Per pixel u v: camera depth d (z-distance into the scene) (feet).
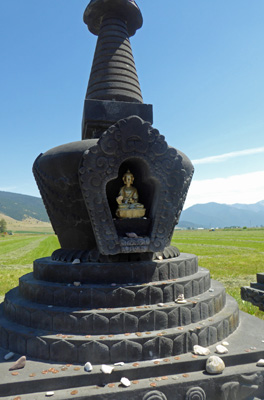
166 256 21.38
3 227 365.20
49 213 22.50
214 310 19.20
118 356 15.23
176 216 21.76
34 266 21.35
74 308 17.01
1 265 77.00
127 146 18.20
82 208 19.88
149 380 14.46
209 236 226.99
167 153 19.02
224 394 14.71
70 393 13.50
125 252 18.58
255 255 90.38
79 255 19.92
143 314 16.44
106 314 16.26
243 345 17.24
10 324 18.10
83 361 15.21
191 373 15.10
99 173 17.88
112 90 24.12
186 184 22.26
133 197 20.15
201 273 21.65
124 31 26.48
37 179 22.76
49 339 15.74
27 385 13.66
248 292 28.30
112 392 13.52
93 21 27.71
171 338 15.92
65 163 19.65
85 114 21.86
